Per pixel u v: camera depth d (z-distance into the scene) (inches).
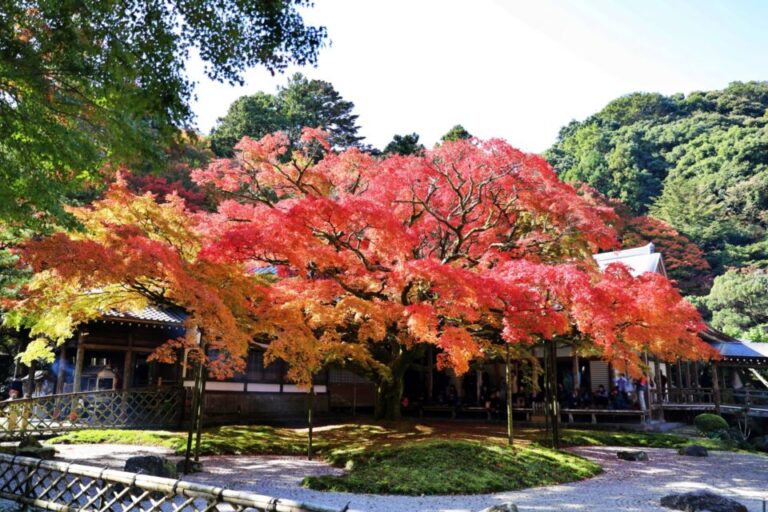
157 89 271.1
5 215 276.1
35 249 357.1
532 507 366.6
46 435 617.6
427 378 1094.4
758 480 498.0
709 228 2212.1
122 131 279.0
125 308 519.5
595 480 479.8
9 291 500.7
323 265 532.1
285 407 854.5
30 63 247.1
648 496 412.5
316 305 505.7
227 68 301.3
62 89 272.8
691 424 959.0
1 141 266.1
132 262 378.6
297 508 209.5
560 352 986.7
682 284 2001.7
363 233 581.3
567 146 3312.0
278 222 493.0
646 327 530.9
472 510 354.3
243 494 223.5
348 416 911.0
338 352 567.5
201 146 1316.4
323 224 555.2
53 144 264.1
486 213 697.6
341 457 512.7
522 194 644.7
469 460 477.4
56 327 518.9
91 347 698.2
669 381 1123.3
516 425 882.1
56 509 287.3
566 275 485.4
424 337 488.7
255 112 1669.5
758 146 2498.8
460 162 650.8
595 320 475.2
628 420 864.3
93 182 319.0
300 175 697.6
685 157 2748.5
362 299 559.2
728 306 1764.3
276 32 294.8
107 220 447.5
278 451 585.9
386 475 436.5
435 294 557.0
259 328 477.4
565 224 637.9
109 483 269.3
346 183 713.6
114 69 254.7
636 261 1075.9
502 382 1037.8
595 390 981.2
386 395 786.8
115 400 678.5
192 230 513.3
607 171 2664.9
